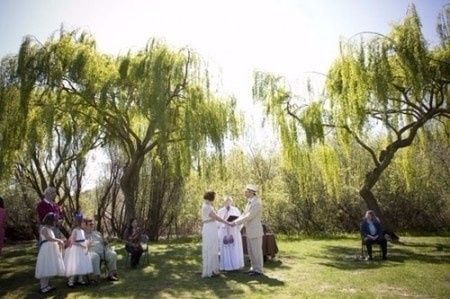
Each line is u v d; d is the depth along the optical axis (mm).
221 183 23203
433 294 7289
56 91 16109
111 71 16484
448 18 15484
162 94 15844
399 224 25625
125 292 8109
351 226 25672
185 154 16734
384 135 20172
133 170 18875
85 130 19953
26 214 23797
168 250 15070
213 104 17156
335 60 17000
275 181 25781
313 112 17484
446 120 18078
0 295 8227
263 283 8586
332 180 18953
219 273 9906
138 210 21469
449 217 24781
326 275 9336
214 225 9750
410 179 19391
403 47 14617
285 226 25297
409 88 15836
